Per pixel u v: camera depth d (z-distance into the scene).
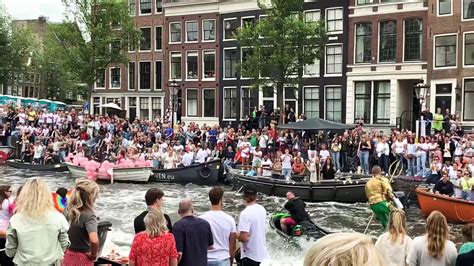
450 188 17.47
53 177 27.19
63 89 63.34
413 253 6.03
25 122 35.69
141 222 6.11
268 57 28.94
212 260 6.61
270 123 27.53
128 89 42.28
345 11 31.14
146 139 29.64
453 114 25.52
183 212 6.27
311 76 32.28
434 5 27.81
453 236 14.36
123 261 8.23
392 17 29.59
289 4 28.69
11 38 51.28
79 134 32.94
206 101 37.91
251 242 7.06
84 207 5.82
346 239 1.82
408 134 22.22
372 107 30.34
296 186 20.06
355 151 23.66
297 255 10.91
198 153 25.88
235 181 22.36
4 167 31.48
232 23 36.47
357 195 19.41
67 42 39.00
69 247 5.71
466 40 26.84
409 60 29.25
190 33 38.66
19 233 5.25
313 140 25.20
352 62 30.95
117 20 38.38
